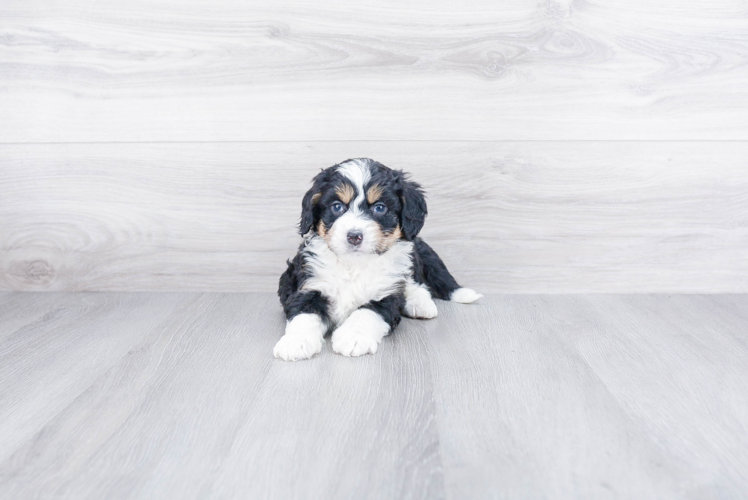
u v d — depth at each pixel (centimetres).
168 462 119
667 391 152
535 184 239
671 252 244
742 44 230
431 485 111
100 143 240
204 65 234
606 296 243
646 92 233
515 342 188
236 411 140
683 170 237
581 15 229
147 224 245
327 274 202
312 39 232
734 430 132
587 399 147
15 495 108
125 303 233
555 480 112
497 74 232
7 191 244
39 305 230
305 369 166
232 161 240
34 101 237
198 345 185
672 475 114
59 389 153
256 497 107
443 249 244
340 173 200
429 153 238
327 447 124
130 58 234
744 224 240
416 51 231
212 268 249
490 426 133
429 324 207
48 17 232
